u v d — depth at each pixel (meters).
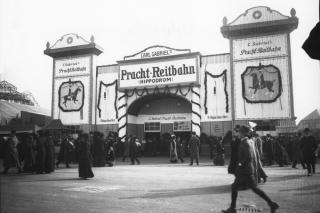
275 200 7.42
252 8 25.03
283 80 24.14
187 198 7.74
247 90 24.95
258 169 10.00
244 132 6.66
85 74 30.17
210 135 26.03
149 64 27.94
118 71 28.84
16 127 27.69
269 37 24.77
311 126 27.77
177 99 29.66
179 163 20.09
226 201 7.36
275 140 17.61
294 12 23.78
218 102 26.11
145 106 30.66
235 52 25.56
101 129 29.34
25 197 7.83
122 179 11.67
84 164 11.78
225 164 18.73
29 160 14.30
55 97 31.00
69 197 7.88
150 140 29.06
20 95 33.66
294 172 13.71
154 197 7.88
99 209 6.45
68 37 30.41
